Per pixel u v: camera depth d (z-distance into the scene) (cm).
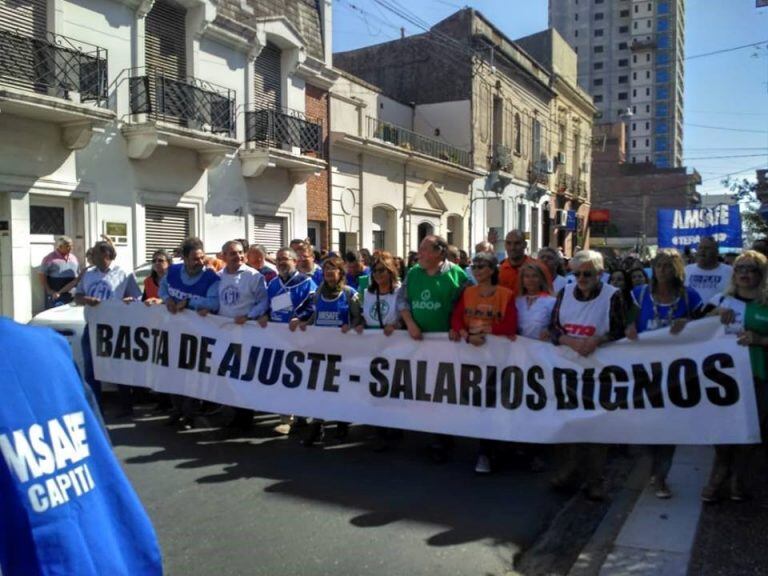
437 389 567
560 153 3684
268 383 635
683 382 492
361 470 559
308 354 620
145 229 1331
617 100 13088
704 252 677
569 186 3844
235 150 1454
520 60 3098
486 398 547
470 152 2639
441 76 2680
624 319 510
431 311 570
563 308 520
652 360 500
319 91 1836
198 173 1435
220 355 656
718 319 488
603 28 13088
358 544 414
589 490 502
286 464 571
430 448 594
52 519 156
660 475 495
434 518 457
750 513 461
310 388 617
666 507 476
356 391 600
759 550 402
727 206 1346
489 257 543
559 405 521
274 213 1658
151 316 690
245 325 648
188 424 685
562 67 3797
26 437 155
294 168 1675
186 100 1359
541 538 439
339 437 653
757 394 489
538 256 739
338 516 457
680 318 509
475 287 554
